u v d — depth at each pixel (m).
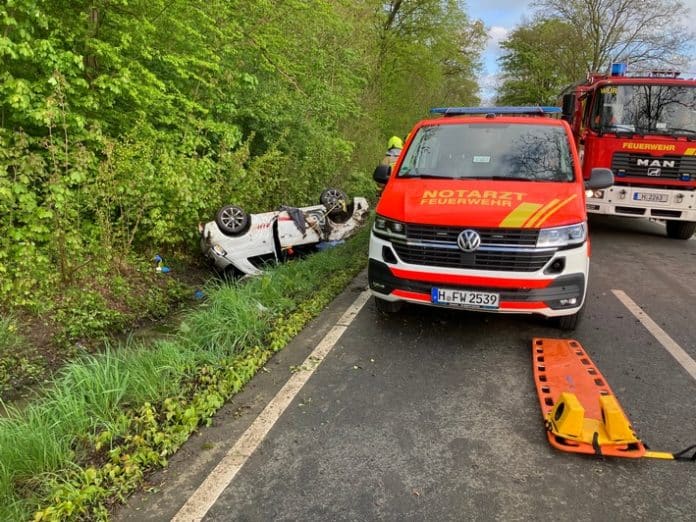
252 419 3.65
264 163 8.80
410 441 3.38
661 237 10.38
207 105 8.92
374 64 17.47
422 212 4.64
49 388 4.03
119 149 6.19
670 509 2.79
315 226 8.27
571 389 4.02
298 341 5.00
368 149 14.96
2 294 5.07
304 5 10.52
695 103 9.47
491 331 5.21
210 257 7.33
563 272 4.41
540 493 2.91
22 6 5.30
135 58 7.31
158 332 5.59
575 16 35.31
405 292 4.73
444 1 22.31
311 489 2.94
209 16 8.51
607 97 9.73
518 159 5.42
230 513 2.76
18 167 5.46
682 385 4.14
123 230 6.48
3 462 2.92
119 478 2.96
